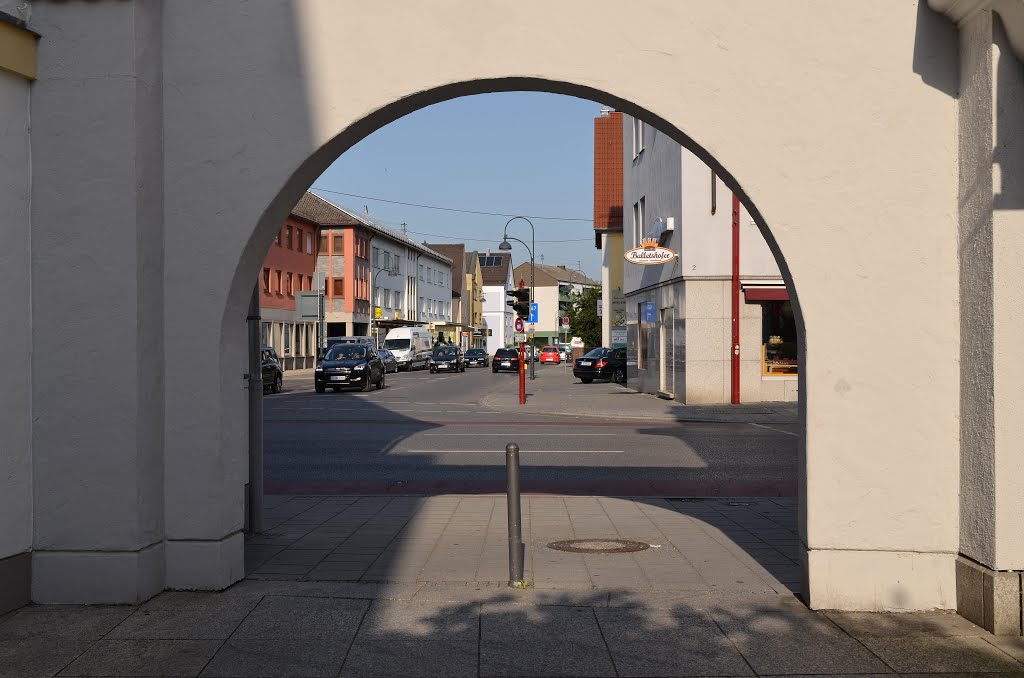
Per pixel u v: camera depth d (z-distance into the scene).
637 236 32.41
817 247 6.14
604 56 6.27
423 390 37.34
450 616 5.85
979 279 5.77
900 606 6.05
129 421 6.20
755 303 24.61
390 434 18.72
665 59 6.23
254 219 6.42
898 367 6.09
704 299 24.58
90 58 6.21
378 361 38.72
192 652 5.20
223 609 6.01
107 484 6.20
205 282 6.44
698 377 24.73
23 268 6.20
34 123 6.26
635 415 22.16
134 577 6.17
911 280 6.09
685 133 6.21
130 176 6.20
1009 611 5.54
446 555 7.71
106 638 5.45
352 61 6.37
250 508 8.68
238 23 6.41
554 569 7.20
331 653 5.18
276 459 14.79
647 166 30.06
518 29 6.30
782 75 6.16
